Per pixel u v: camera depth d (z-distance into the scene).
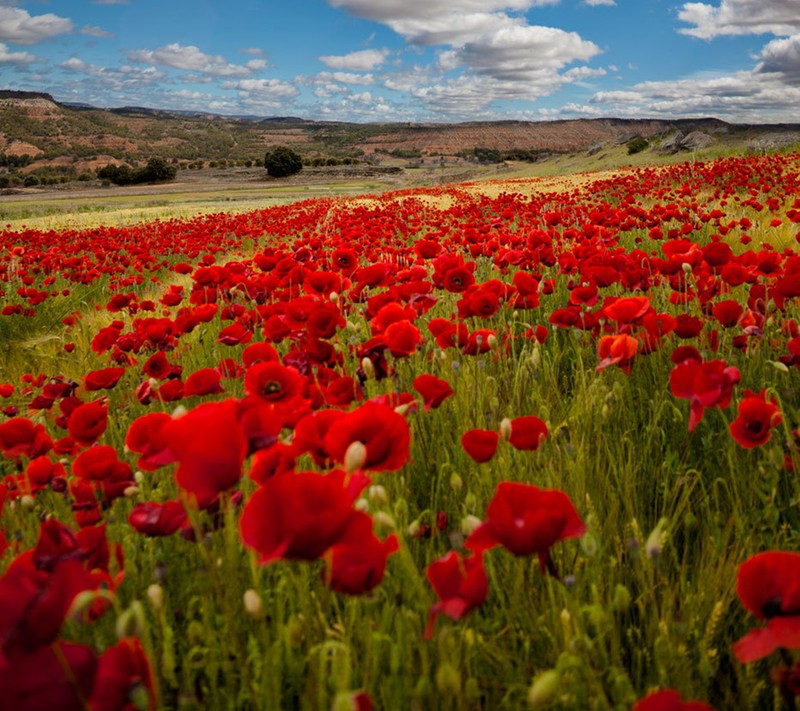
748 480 2.14
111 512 2.11
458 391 2.79
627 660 1.67
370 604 1.62
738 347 3.04
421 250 4.73
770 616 1.12
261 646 1.52
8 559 1.90
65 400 2.88
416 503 2.33
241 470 1.21
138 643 1.08
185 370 4.28
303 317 2.97
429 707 1.38
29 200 76.88
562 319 3.53
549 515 1.17
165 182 118.81
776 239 8.05
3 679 0.89
